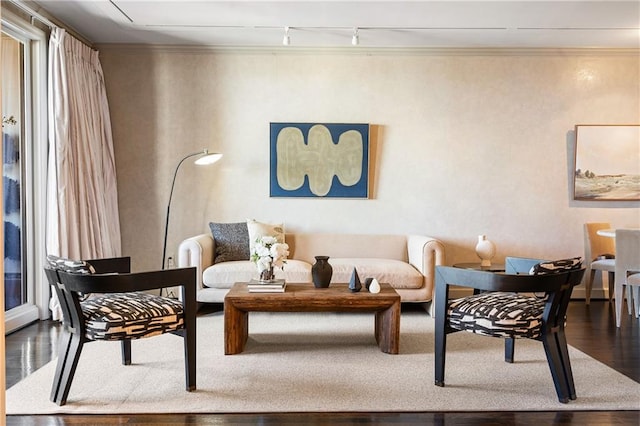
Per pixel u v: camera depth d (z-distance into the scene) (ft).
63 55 13.14
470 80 16.56
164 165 16.52
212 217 16.65
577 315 14.55
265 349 11.21
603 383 9.28
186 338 8.73
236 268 14.06
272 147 16.44
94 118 14.96
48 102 13.30
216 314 14.49
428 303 14.66
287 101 16.53
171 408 8.04
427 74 16.55
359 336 12.33
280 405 8.18
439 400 8.44
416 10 13.08
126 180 16.51
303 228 16.69
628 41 15.72
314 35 15.28
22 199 13.20
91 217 14.25
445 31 14.79
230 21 14.06
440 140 16.62
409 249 15.78
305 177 16.55
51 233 13.00
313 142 16.48
